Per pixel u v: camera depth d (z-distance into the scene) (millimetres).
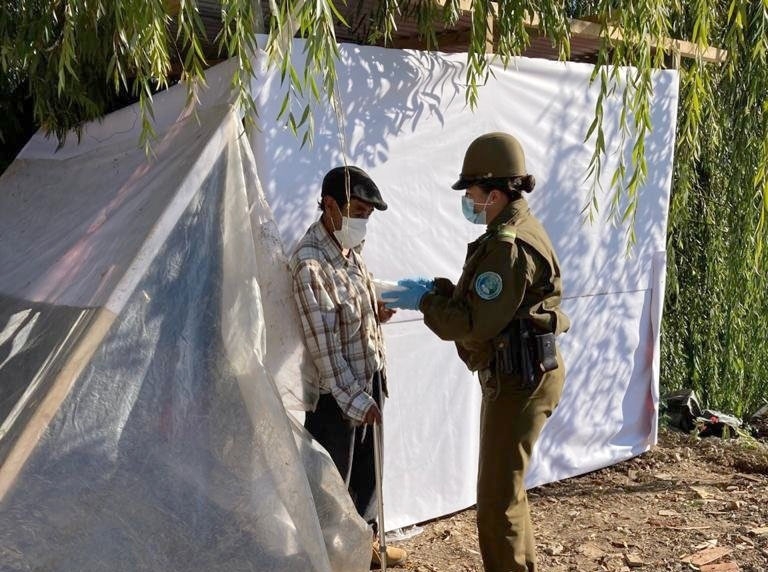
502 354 3230
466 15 4348
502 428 3266
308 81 3357
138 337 2932
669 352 6617
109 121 3998
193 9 3064
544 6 4168
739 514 4746
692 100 5273
